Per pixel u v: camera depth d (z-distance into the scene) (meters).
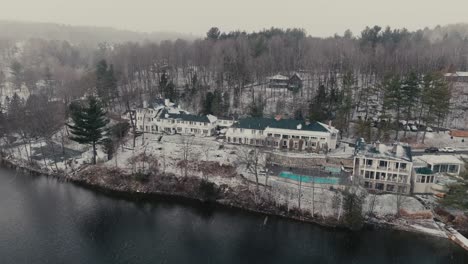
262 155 95.94
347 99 113.75
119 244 67.19
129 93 151.12
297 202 77.69
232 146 104.38
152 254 64.44
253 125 106.94
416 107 117.44
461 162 86.12
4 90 181.50
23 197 84.25
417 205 75.19
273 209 77.81
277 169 90.50
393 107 113.75
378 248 66.12
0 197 83.69
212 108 128.00
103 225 73.56
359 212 70.50
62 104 132.12
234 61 164.75
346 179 82.88
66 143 112.75
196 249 66.19
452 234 67.88
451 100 133.62
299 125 103.00
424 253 64.38
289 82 155.62
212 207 80.88
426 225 71.12
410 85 108.56
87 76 162.75
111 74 148.88
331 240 68.62
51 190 88.50
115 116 132.75
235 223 74.69
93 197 85.50
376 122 116.38
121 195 86.62
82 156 103.12
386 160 80.12
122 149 102.50
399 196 73.62
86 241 67.69
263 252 65.38
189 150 99.94
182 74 185.50
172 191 86.88
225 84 163.00
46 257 62.34
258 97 143.12
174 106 131.75
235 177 87.06
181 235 70.69
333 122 112.94
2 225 71.88
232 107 137.88
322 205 76.06
